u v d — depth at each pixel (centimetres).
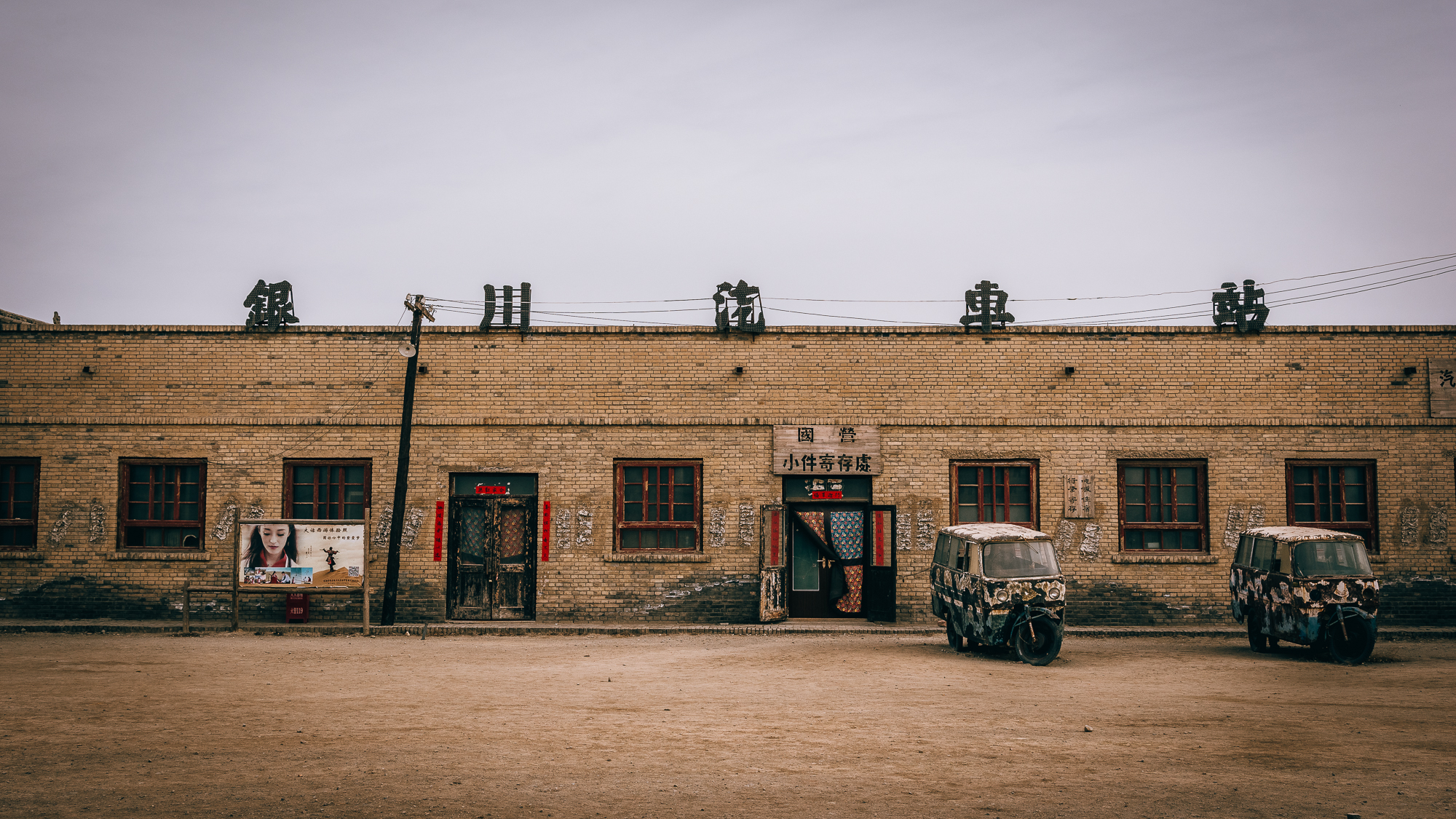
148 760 815
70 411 1969
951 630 1593
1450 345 1984
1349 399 1977
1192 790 758
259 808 690
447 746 878
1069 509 1959
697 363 1991
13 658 1420
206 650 1536
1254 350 1989
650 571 1950
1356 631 1477
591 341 1992
